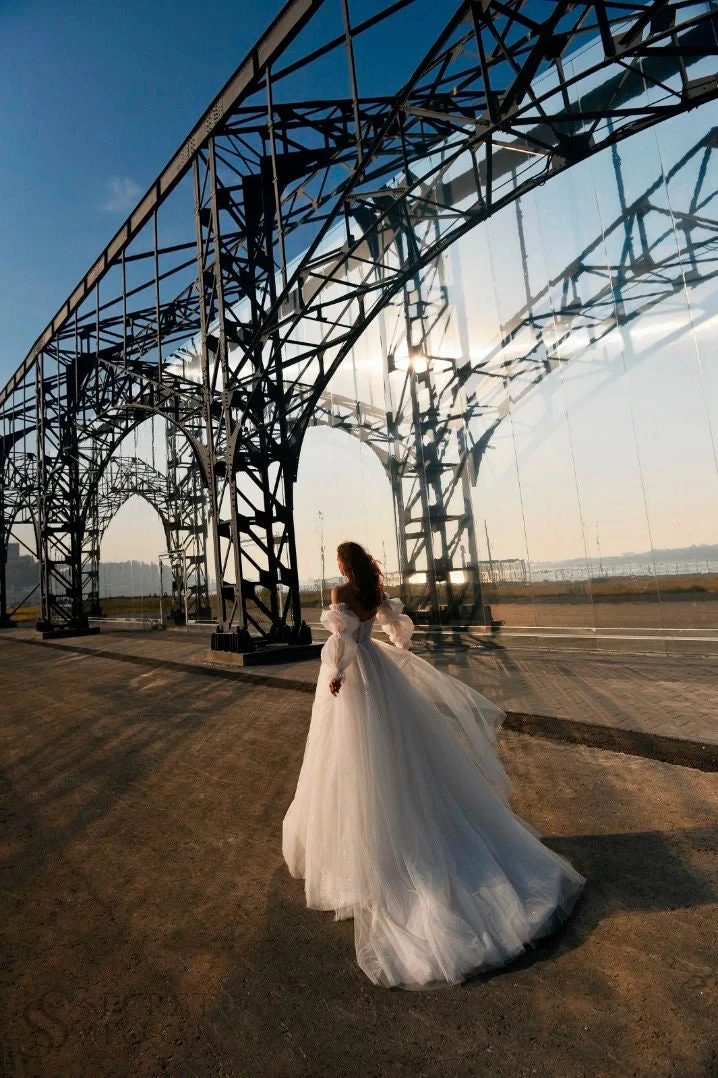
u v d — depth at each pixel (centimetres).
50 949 238
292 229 963
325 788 262
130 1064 173
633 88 812
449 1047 170
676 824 307
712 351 730
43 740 606
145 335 1564
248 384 1022
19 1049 182
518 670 766
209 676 924
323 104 877
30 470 2552
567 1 555
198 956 227
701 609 741
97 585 2252
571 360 875
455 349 1036
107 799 417
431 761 256
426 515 1091
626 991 187
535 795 363
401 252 1133
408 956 205
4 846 347
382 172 916
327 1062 168
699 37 754
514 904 217
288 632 1078
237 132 970
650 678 655
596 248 845
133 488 1995
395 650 304
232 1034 183
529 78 607
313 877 257
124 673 1055
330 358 1273
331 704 273
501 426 969
